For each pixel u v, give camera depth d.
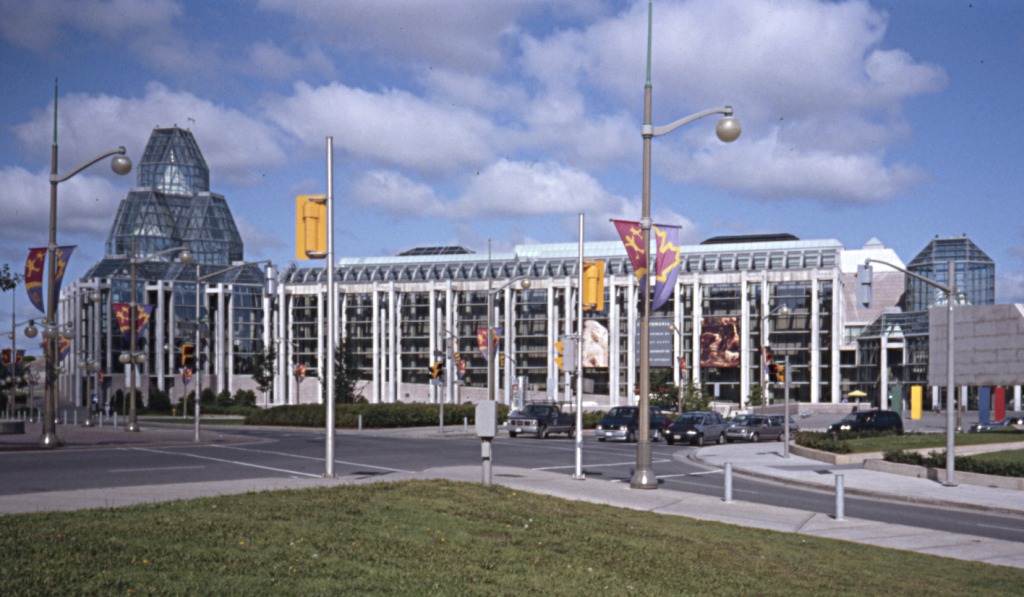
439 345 129.38
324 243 21.66
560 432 53.31
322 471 25.78
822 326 117.75
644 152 23.03
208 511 13.87
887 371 112.38
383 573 10.20
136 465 26.69
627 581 11.16
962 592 12.31
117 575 9.27
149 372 121.56
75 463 26.94
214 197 148.00
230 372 128.50
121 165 30.83
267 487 18.72
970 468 29.53
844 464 35.41
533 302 126.31
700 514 19.33
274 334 131.50
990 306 27.88
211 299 128.50
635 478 23.39
